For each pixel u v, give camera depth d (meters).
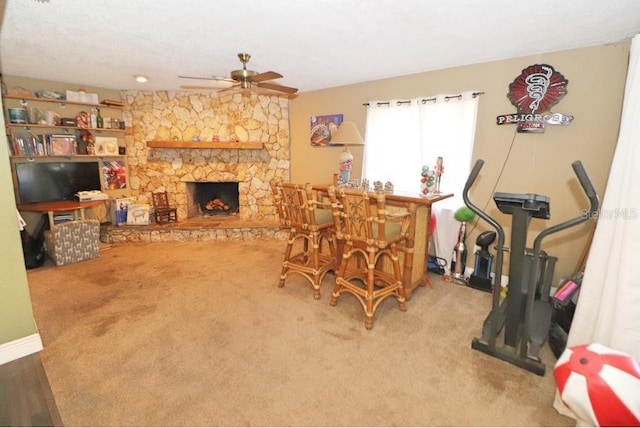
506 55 2.90
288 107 5.05
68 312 2.67
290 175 5.25
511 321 2.11
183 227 4.78
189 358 2.09
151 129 4.97
